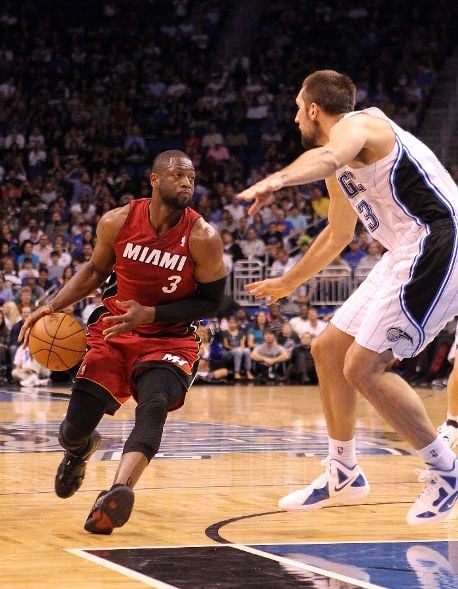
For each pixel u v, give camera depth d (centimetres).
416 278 682
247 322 2861
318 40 4312
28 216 3244
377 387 696
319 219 3225
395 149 683
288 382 2812
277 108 3934
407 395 700
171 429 1565
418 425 701
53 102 3925
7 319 2728
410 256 689
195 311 752
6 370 2692
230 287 2994
